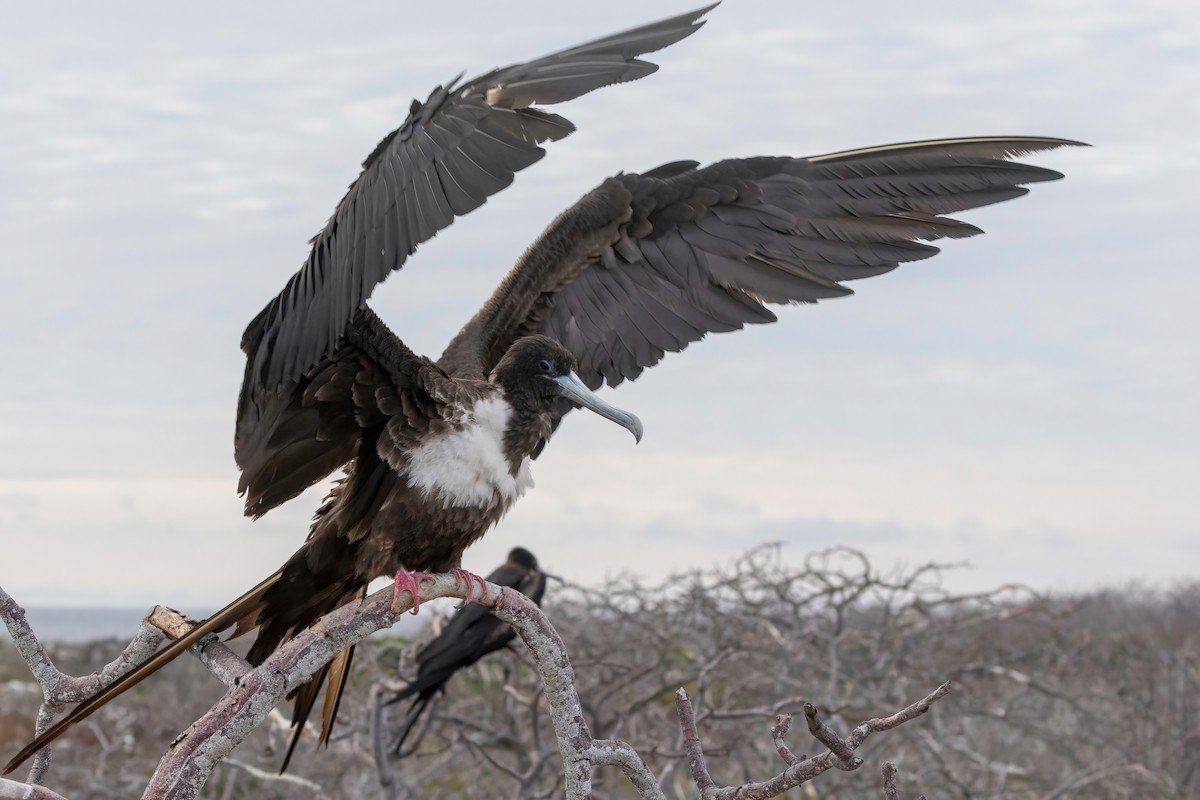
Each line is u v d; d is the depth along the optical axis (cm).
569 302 1068
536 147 641
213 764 671
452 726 2019
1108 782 1953
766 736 1927
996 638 2131
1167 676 2461
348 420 923
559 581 1836
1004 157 990
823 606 1895
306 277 755
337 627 734
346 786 1791
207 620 780
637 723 1805
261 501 939
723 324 1043
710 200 1041
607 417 980
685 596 1809
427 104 690
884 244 1013
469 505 923
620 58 645
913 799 1908
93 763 2086
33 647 772
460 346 1046
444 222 645
